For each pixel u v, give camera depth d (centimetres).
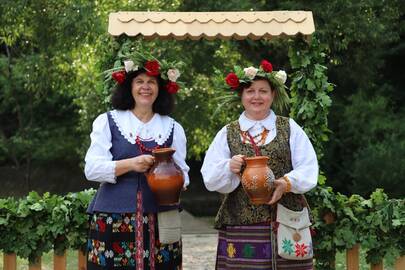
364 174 1198
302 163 408
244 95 414
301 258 402
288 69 1204
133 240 395
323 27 1109
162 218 397
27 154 1545
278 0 1159
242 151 408
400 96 1412
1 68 1498
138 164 388
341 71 1279
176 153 411
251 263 404
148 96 403
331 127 1321
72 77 1192
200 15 486
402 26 1304
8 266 486
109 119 405
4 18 1139
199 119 1141
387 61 1426
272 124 413
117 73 406
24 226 481
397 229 492
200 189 1575
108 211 395
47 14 1132
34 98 1507
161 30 476
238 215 407
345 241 495
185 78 1104
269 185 389
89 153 398
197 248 862
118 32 473
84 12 1070
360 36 1129
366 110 1282
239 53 1192
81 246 490
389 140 1222
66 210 481
